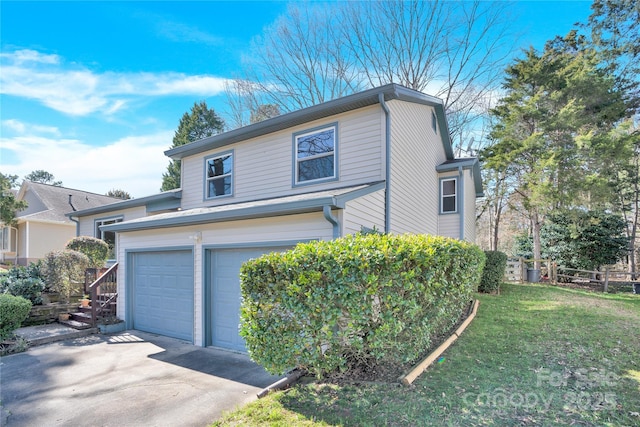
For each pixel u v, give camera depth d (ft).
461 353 17.16
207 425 11.87
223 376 16.83
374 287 12.75
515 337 19.76
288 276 13.55
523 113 49.70
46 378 16.78
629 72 58.44
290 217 19.94
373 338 12.98
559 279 50.01
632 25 58.59
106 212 47.06
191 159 37.37
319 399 12.64
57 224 60.08
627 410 11.30
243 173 32.30
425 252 13.98
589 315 25.16
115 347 22.62
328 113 27.07
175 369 17.95
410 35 61.87
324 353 13.80
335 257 12.95
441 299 16.25
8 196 50.62
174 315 25.43
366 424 10.66
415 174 32.78
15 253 61.93
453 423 10.57
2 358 20.26
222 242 22.72
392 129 26.22
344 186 26.07
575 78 49.47
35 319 28.17
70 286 31.12
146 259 28.04
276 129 30.07
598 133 49.42
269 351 13.71
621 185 57.82
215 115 97.71
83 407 13.52
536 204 48.21
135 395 14.58
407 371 14.40
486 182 62.28
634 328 21.33
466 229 43.42
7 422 12.43
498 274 36.91
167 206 38.78
